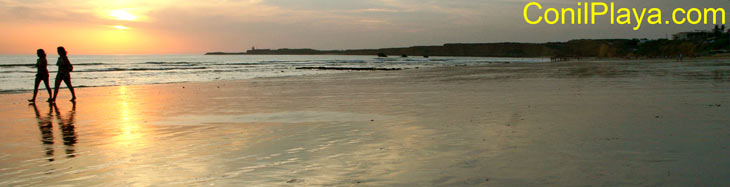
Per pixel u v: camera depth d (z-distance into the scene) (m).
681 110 9.23
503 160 4.96
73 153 5.73
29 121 8.95
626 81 20.44
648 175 4.26
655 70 33.66
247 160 5.19
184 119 9.08
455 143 5.99
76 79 36.78
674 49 145.38
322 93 15.91
